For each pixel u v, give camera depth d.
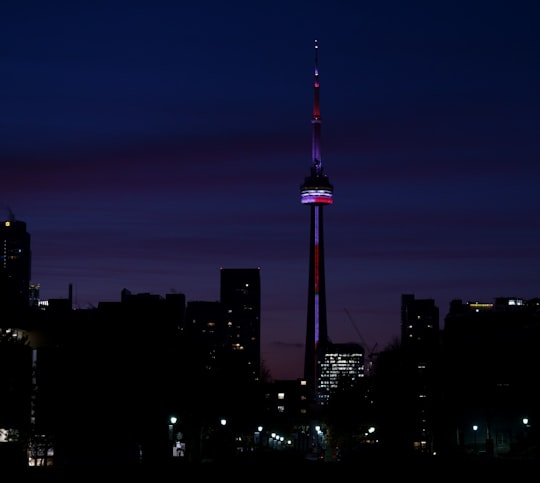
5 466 104.56
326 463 114.81
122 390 136.12
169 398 144.88
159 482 80.81
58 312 165.75
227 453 169.88
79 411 126.06
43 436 122.12
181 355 153.25
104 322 144.88
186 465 109.25
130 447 134.75
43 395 122.44
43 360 128.62
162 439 142.75
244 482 80.06
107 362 136.00
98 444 129.50
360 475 85.69
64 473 89.81
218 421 176.88
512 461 106.19
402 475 84.75
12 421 111.31
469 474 83.69
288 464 108.94
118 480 81.62
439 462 102.75
